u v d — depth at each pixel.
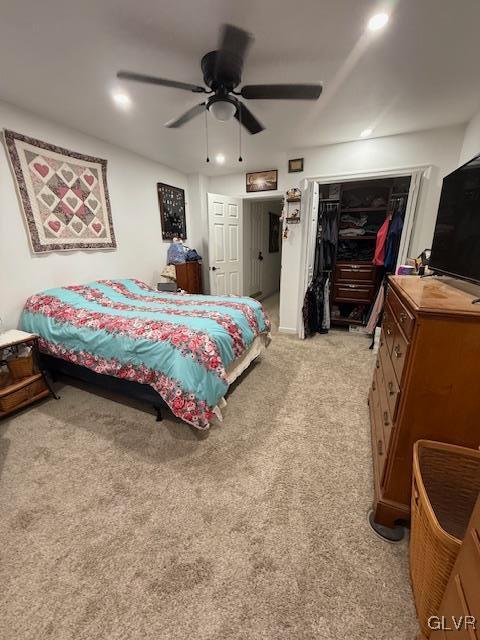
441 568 0.79
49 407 2.24
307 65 1.76
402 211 3.43
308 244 3.51
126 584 1.08
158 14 1.36
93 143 2.92
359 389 2.47
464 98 2.18
